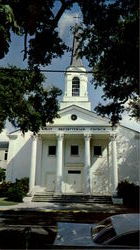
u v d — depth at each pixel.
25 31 10.38
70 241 5.03
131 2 11.03
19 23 9.68
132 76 13.38
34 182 32.56
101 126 33.56
